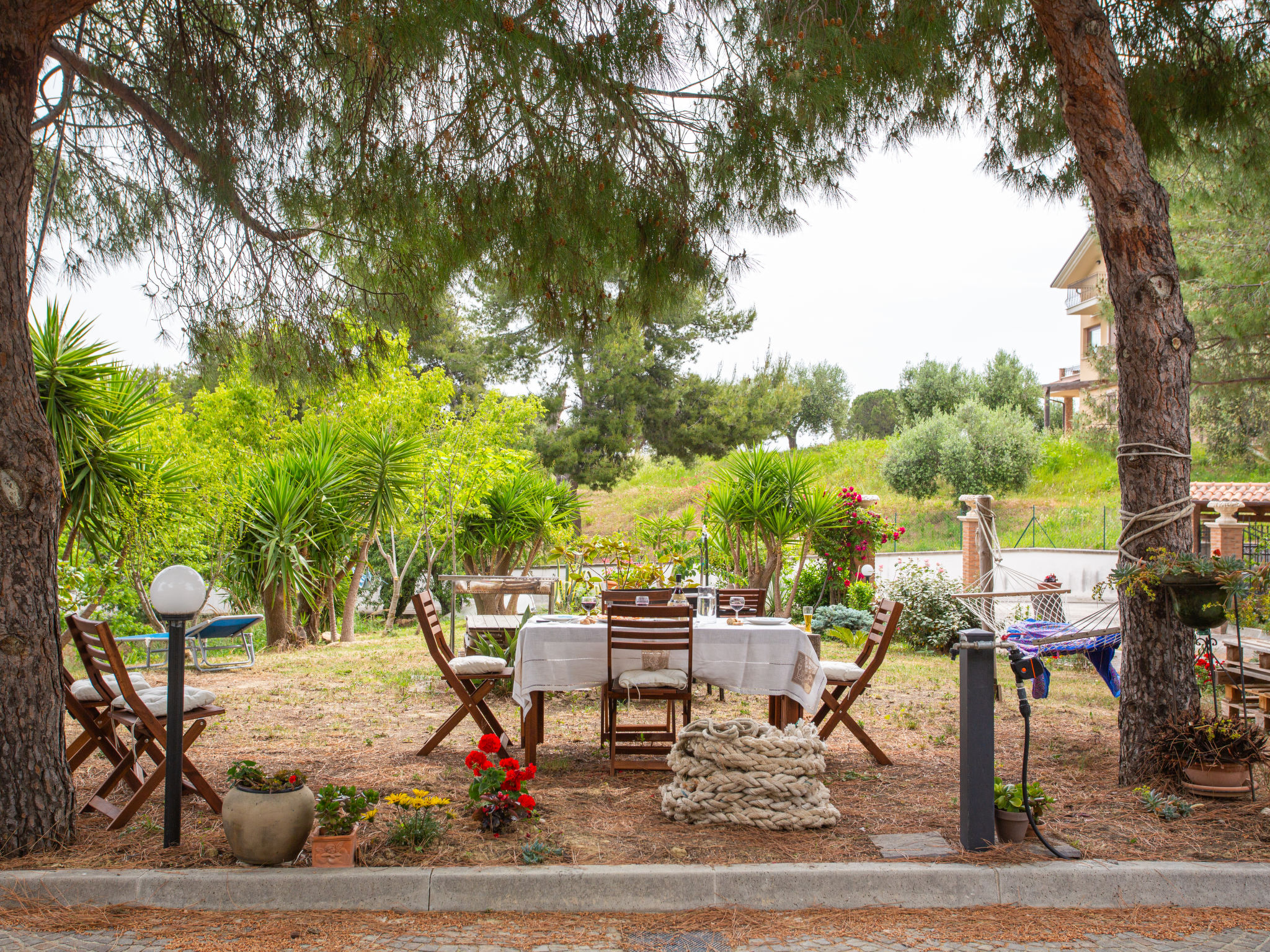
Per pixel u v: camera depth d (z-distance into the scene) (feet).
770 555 44.11
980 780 13.24
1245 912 11.90
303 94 17.63
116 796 16.10
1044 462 90.02
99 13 17.31
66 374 28.71
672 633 18.02
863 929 11.30
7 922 11.12
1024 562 61.21
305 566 39.75
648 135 18.38
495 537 49.62
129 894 11.80
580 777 17.65
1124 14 19.88
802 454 44.68
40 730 13.12
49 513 13.35
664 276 19.33
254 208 19.52
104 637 13.73
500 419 49.98
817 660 18.57
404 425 45.01
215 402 43.11
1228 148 22.02
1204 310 36.96
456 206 18.43
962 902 12.16
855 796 16.28
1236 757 15.53
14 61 13.07
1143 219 16.71
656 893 12.00
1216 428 45.39
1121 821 14.57
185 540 37.78
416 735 21.08
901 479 92.22
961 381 119.44
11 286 12.98
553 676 18.40
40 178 20.34
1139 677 16.69
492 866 12.41
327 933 11.00
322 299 21.59
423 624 19.13
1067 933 11.21
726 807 14.53
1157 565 15.97
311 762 18.39
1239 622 15.85
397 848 13.10
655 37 15.92
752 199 19.17
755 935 11.11
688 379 78.54
